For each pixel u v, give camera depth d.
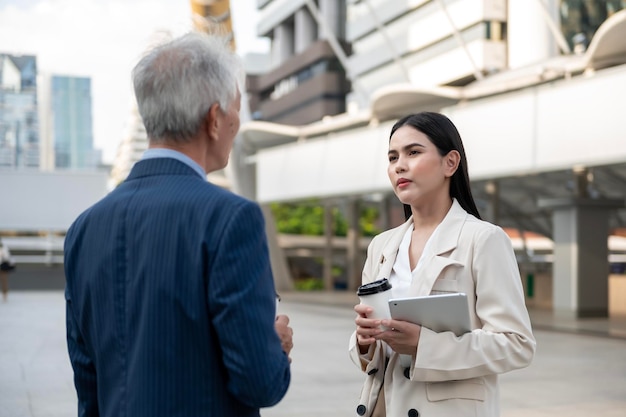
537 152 16.16
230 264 1.71
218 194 1.79
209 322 1.73
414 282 2.52
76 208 32.66
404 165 2.61
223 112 1.92
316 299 26.80
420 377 2.37
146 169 1.89
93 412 1.99
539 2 21.75
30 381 8.09
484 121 17.41
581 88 15.26
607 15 25.03
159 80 1.86
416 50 33.09
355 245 33.91
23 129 36.22
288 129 27.77
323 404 6.95
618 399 7.19
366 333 2.40
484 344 2.34
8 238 31.78
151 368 1.73
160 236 1.77
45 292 29.42
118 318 1.81
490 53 27.19
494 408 2.51
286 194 25.56
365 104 28.62
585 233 17.42
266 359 1.69
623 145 14.44
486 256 2.46
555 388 7.79
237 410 1.78
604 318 17.34
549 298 21.89
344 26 63.41
